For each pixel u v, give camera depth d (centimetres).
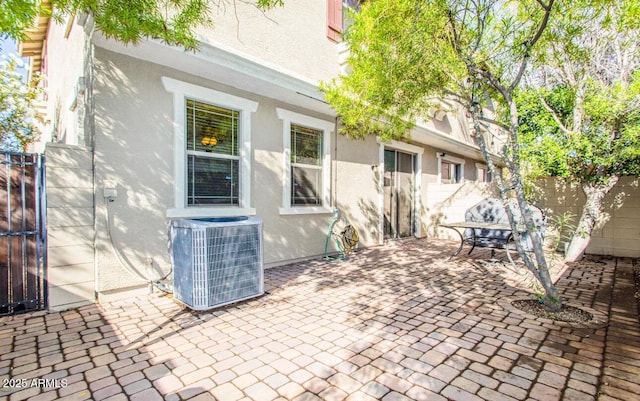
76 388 226
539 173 644
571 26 405
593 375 243
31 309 374
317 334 316
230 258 398
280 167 617
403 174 992
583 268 596
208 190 515
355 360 266
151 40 380
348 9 496
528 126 685
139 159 433
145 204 439
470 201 961
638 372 247
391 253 752
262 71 504
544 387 228
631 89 473
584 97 566
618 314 366
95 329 326
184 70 471
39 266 381
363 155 820
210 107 518
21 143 948
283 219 621
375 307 392
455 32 382
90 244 396
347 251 730
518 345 292
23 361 262
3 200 363
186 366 256
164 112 458
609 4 378
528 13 389
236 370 251
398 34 383
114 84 411
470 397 217
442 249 809
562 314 365
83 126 464
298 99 607
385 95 448
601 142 564
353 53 512
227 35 493
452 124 1113
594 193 640
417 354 276
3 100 865
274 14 561
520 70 387
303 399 215
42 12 235
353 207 791
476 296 433
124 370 250
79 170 388
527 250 584
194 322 346
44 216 380
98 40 384
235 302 407
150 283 442
